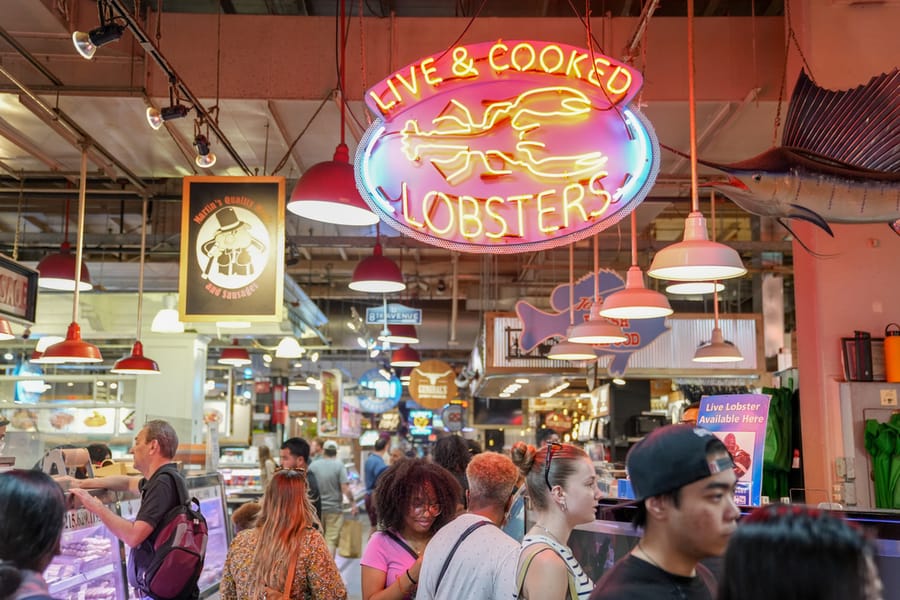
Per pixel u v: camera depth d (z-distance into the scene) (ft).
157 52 20.43
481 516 9.95
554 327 34.58
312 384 78.02
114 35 18.37
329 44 25.93
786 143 17.76
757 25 25.84
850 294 22.21
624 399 41.81
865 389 21.34
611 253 48.01
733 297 51.78
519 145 13.48
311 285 61.77
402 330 46.65
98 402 38.29
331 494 34.12
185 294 21.86
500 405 90.17
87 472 14.65
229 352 44.86
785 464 22.58
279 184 22.25
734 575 3.76
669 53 25.73
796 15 23.47
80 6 25.41
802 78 17.78
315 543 11.57
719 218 43.19
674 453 5.30
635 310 17.87
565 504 8.29
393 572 11.36
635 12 29.19
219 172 33.58
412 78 13.80
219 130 26.00
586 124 13.42
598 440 43.70
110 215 43.11
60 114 25.54
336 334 63.31
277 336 46.29
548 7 29.63
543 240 13.37
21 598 5.80
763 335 35.76
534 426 82.89
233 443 52.80
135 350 28.60
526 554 8.02
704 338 35.94
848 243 22.41
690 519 5.24
